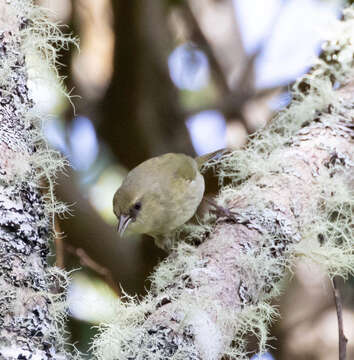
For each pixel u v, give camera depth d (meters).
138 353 4.70
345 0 11.49
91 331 9.02
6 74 4.95
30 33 5.69
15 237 4.52
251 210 6.40
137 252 10.41
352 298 10.10
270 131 8.54
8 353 4.17
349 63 8.48
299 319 10.03
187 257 5.80
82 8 11.48
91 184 11.70
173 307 5.00
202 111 12.02
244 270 5.68
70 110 11.34
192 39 13.46
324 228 6.55
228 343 5.17
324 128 7.52
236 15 14.01
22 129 4.98
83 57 11.54
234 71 13.46
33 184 4.87
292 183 6.76
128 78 11.11
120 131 11.27
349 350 9.88
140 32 11.04
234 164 7.49
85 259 9.41
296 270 10.09
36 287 4.50
